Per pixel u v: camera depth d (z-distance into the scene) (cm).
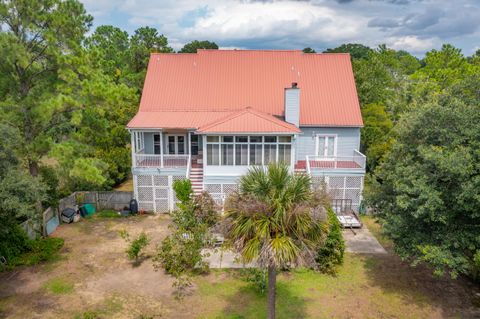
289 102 2312
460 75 3766
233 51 2855
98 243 1855
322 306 1320
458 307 1315
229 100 2588
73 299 1359
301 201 973
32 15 1675
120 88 1909
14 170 1333
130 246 1720
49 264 1627
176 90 2638
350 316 1262
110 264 1634
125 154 2812
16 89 1762
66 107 1756
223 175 2156
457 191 1192
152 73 2733
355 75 3497
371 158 2692
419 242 1294
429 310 1296
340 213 2206
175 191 2170
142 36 5559
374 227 2067
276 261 908
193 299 1365
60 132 1952
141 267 1609
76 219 2155
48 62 1805
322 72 2731
